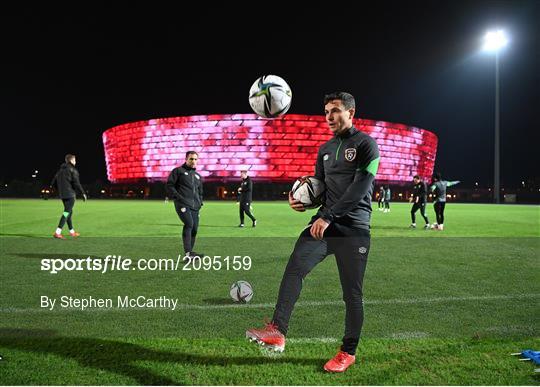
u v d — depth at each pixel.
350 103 3.36
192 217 7.63
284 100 4.93
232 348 3.56
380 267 7.36
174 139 112.00
